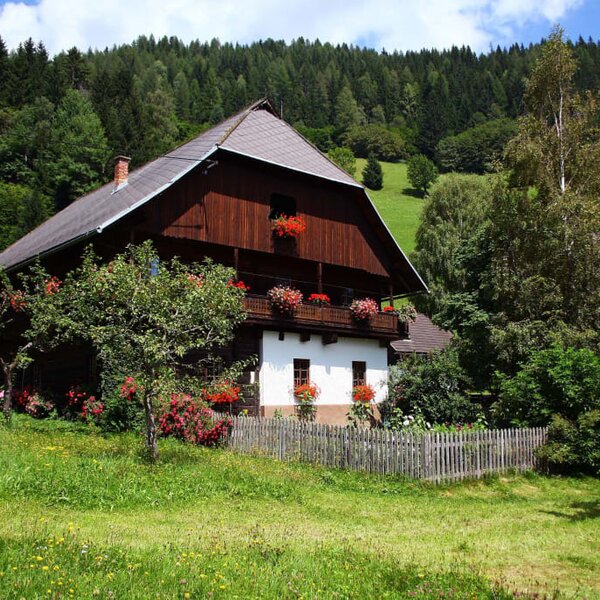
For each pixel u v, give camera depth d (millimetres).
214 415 17938
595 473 16469
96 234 19328
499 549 8758
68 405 20547
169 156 25938
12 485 10031
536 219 24531
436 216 48594
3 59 81938
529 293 23438
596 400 16609
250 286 24672
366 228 27266
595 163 25578
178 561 6793
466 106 124188
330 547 8094
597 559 8352
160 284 13453
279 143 25703
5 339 26594
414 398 24500
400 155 119500
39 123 71875
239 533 8727
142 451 13562
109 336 13172
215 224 22391
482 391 25812
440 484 14078
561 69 27219
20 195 63281
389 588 6484
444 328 27172
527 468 16156
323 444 15438
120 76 88312
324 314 24078
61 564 6352
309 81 137250
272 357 23359
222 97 118000
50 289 18203
